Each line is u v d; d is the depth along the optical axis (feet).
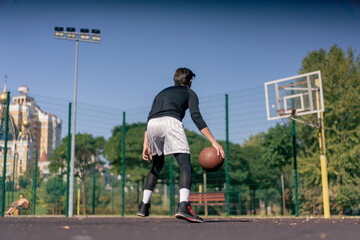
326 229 7.84
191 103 11.18
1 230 7.07
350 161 65.72
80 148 149.79
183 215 10.68
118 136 109.29
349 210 70.18
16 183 100.37
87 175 135.33
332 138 68.49
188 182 10.63
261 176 98.22
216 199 58.08
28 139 335.26
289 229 7.75
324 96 70.03
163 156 11.40
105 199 125.49
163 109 10.78
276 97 36.52
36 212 97.60
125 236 5.71
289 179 88.02
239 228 8.15
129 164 108.58
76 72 55.88
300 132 74.79
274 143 75.25
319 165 69.31
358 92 69.62
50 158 144.87
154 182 11.57
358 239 5.33
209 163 10.82
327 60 78.48
